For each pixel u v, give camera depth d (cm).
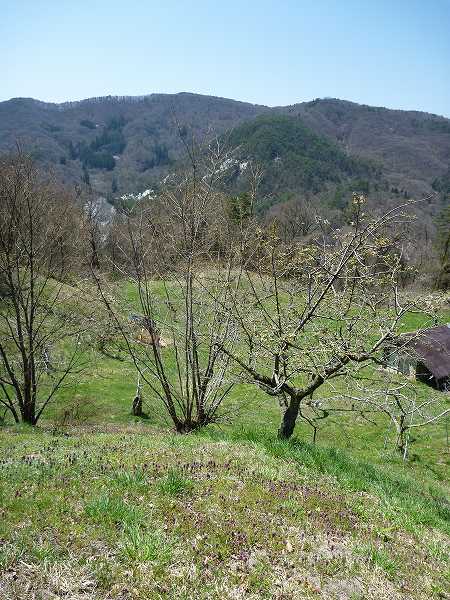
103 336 2248
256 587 523
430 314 1286
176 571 518
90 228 1931
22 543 511
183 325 1525
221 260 1509
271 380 1291
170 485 689
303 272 1269
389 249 1227
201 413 1497
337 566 593
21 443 1203
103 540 544
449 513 989
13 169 2114
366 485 980
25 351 2369
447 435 2867
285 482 835
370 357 1156
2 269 2184
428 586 602
